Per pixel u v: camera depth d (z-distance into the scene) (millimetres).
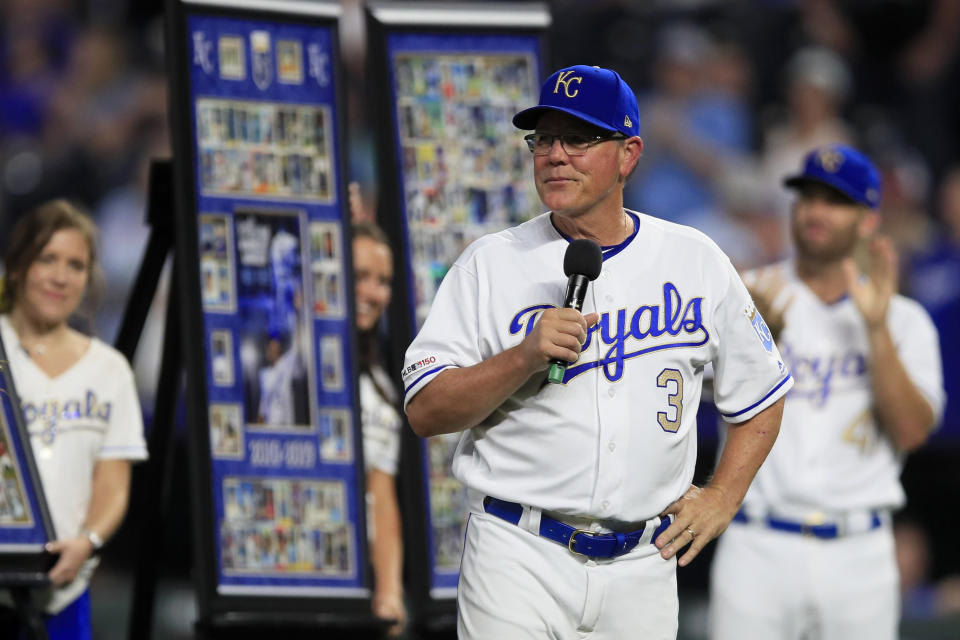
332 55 20219
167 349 20094
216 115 19438
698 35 41875
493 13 21719
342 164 20141
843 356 21688
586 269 13016
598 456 13320
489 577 13555
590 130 13383
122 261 37500
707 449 30953
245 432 19219
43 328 18953
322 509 19531
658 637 13898
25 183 39188
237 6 19672
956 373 34281
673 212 39375
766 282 20969
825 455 21344
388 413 22859
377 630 19516
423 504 20781
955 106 43281
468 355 13711
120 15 43094
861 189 21609
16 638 18781
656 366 13523
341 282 19984
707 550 33531
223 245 19328
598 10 41719
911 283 35750
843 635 21250
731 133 40875
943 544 34344
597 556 13578
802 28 42531
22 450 17297
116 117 40625
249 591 18906
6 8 42188
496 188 21516
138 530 20188
